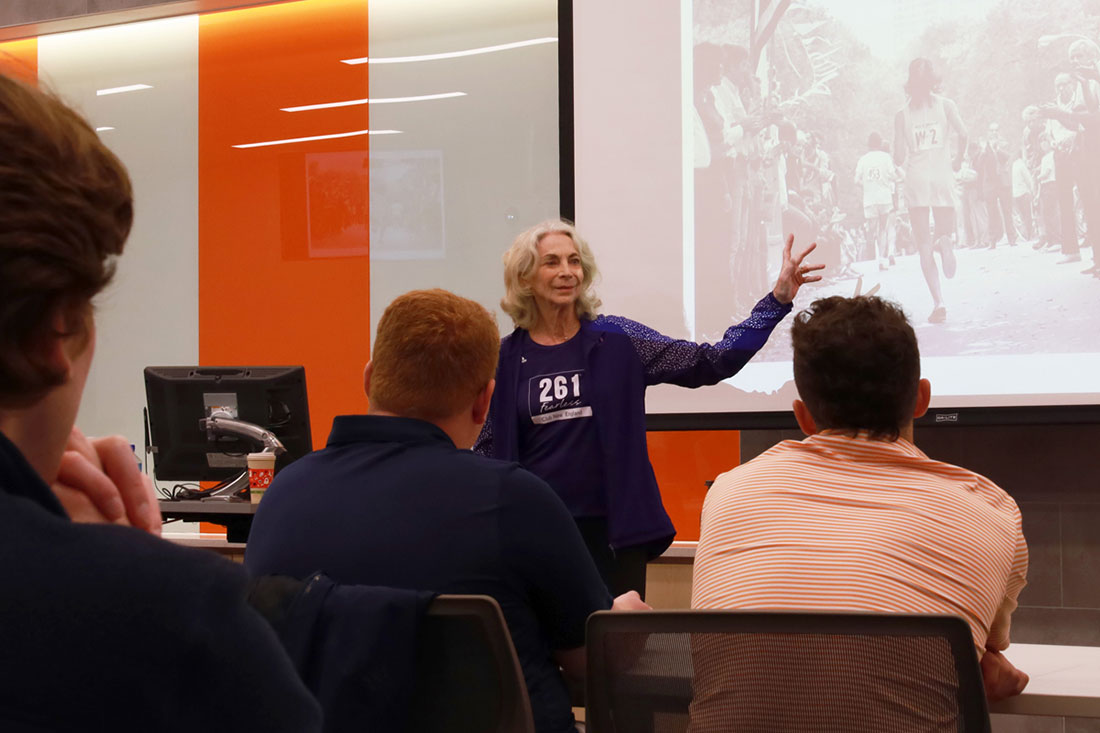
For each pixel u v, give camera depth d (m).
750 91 4.02
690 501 4.34
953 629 1.03
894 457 1.36
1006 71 3.70
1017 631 3.77
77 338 0.44
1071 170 3.60
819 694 1.08
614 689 1.16
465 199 4.80
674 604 3.46
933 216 3.77
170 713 0.39
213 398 3.30
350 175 4.98
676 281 4.08
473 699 1.14
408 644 1.12
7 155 0.40
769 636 1.09
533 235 2.97
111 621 0.38
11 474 0.41
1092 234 3.56
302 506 1.31
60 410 0.45
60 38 5.49
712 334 4.04
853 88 3.90
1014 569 1.32
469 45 4.83
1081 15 3.61
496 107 4.77
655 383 2.99
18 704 0.37
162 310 5.25
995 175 3.70
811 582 1.26
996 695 1.31
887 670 1.06
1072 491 3.72
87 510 0.50
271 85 5.13
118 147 5.36
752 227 4.00
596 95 4.18
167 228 5.27
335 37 5.03
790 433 4.17
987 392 3.67
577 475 2.84
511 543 1.28
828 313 1.44
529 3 4.75
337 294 4.98
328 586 1.17
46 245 0.40
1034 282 3.63
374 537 1.27
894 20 3.86
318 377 5.00
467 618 1.12
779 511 1.34
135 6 5.17
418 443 1.36
